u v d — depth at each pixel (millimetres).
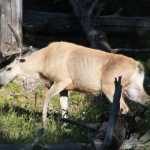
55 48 20969
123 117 15883
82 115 20656
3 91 23469
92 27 29328
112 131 14828
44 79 21375
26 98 23141
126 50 28453
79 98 23047
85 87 20734
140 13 36719
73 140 17500
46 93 21500
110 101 20281
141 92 20531
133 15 36125
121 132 15453
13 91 23609
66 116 19984
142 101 20531
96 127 15750
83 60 20547
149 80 25750
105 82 20297
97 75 20438
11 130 18469
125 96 20672
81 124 16078
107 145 14672
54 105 22344
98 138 15281
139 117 16844
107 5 34844
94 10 33969
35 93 23000
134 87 20500
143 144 15977
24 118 19922
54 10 34906
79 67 20547
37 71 21188
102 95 21500
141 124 16656
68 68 20719
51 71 20812
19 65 21219
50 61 20859
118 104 14773
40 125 19266
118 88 14773
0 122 19172
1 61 22078
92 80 20500
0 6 25594
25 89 23859
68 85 20812
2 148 15180
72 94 23500
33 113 20875
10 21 25703
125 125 15711
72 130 18578
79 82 20688
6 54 23453
